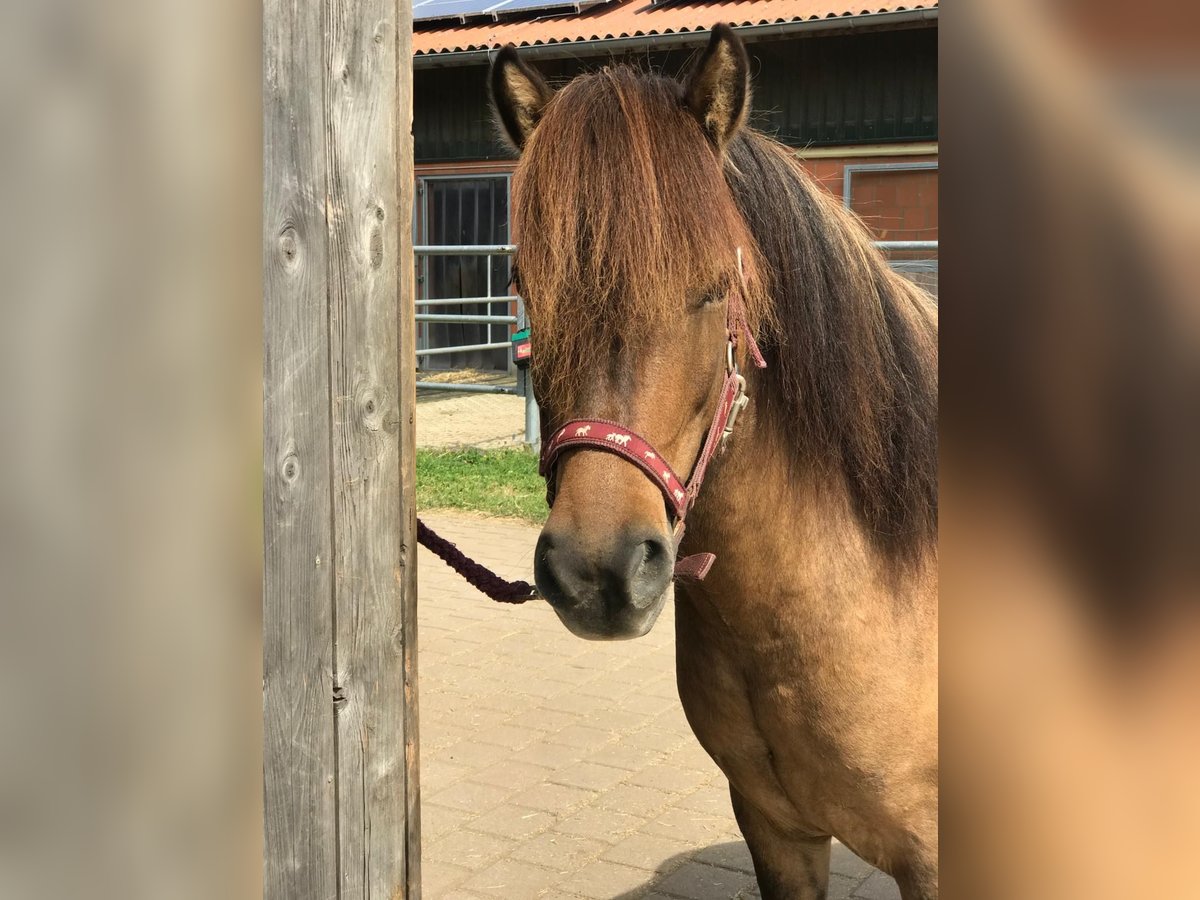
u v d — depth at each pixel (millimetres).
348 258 1438
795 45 9602
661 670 4293
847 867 2934
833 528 1712
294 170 1348
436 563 5797
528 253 1458
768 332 1688
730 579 1693
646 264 1377
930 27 8828
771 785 1893
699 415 1503
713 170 1489
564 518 1382
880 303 1851
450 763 3480
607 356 1417
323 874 1461
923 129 9227
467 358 12641
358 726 1509
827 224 1784
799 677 1711
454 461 8023
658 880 2809
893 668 1725
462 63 10508
